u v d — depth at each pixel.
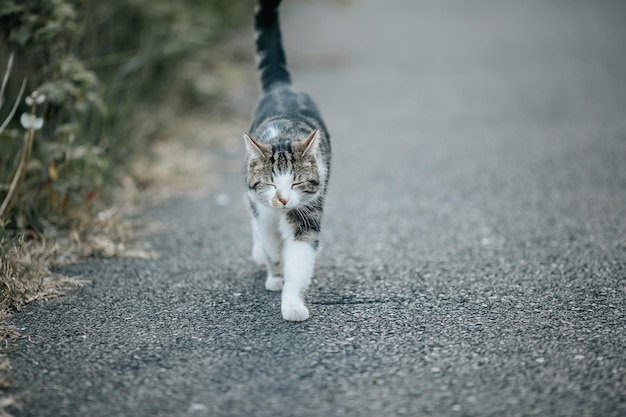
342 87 11.17
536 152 7.92
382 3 19.16
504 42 14.20
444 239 5.64
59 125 6.09
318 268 5.12
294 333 4.10
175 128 8.52
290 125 4.92
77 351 3.90
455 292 4.64
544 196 6.58
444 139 8.54
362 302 4.53
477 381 3.53
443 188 6.91
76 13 6.29
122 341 4.02
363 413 3.28
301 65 12.52
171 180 7.09
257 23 5.77
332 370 3.67
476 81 11.36
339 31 15.42
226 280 4.94
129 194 6.61
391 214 6.25
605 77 11.24
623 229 5.68
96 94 6.11
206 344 3.98
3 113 6.05
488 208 6.33
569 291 4.61
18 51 6.05
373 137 8.69
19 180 5.20
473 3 19.09
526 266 5.05
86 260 5.25
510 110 9.69
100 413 3.31
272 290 4.76
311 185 4.47
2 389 3.51
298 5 18.19
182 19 8.78
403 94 10.73
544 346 3.87
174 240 5.73
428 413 3.27
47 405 3.38
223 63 10.55
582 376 3.55
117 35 8.23
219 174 7.49
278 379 3.59
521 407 3.30
